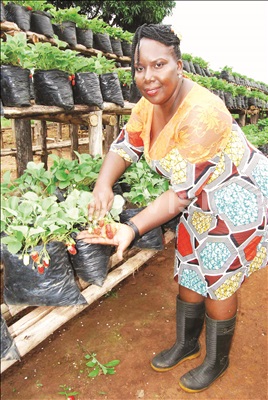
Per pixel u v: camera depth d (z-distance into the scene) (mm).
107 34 5188
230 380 2082
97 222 1684
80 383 2023
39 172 2133
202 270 1751
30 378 2059
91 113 2986
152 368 2139
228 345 1935
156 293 2953
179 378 2078
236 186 1552
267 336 2482
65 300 1695
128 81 4020
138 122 1748
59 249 1717
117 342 2361
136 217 1502
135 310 2717
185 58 7320
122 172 1929
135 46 1316
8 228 1630
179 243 1874
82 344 2340
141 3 12203
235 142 1507
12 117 2670
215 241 1653
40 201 1823
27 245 1604
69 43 4332
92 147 3096
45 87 2438
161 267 3406
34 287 1652
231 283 1720
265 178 1629
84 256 1883
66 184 2148
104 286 1973
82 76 2766
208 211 1615
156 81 1303
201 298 2018
